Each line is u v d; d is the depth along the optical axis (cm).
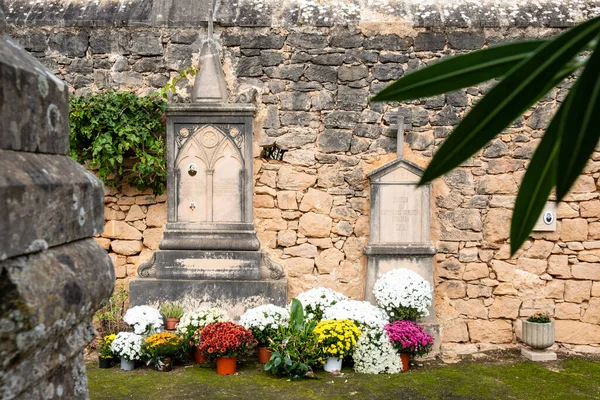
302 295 550
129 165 585
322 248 588
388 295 535
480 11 583
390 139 582
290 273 587
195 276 566
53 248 117
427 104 582
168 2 590
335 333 477
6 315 98
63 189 120
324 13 584
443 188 584
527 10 582
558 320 583
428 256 571
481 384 469
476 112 78
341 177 585
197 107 566
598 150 573
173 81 580
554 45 74
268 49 582
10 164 104
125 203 588
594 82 69
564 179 71
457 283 585
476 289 584
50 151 125
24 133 113
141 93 587
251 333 491
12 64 109
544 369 516
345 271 586
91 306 125
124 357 488
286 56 583
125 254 589
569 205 580
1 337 97
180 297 559
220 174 574
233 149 573
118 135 559
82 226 130
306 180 586
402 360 509
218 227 572
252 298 558
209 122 570
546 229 577
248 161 572
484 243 583
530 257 584
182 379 466
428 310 568
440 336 561
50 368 115
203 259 567
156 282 558
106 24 583
